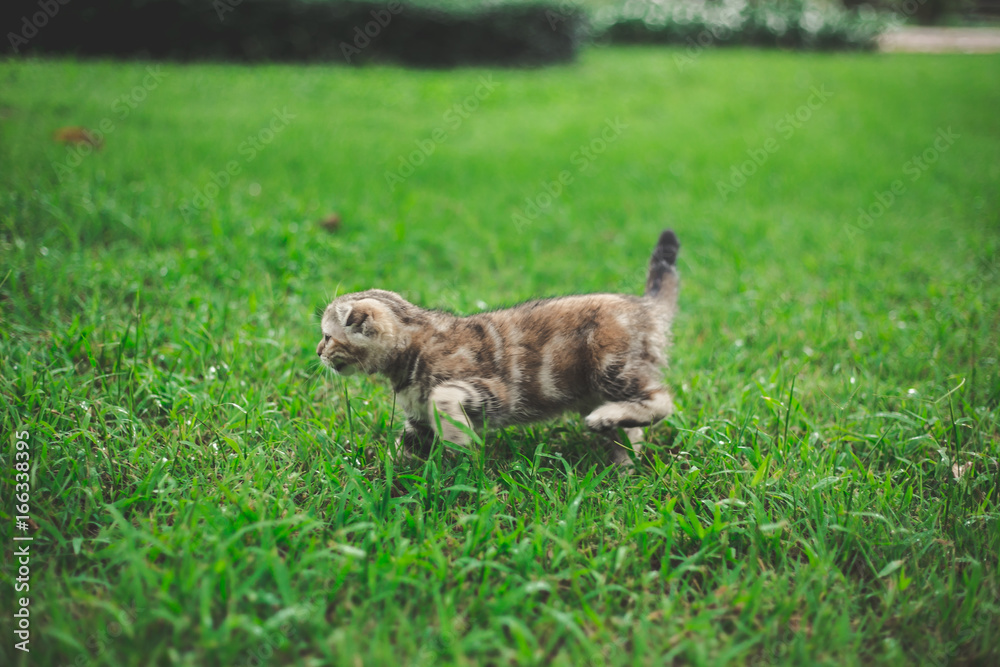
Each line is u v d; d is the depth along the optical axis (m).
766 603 0.56
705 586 0.58
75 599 0.54
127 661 0.51
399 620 0.53
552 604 0.55
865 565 0.60
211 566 0.54
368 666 0.51
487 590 0.56
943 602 0.56
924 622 0.56
